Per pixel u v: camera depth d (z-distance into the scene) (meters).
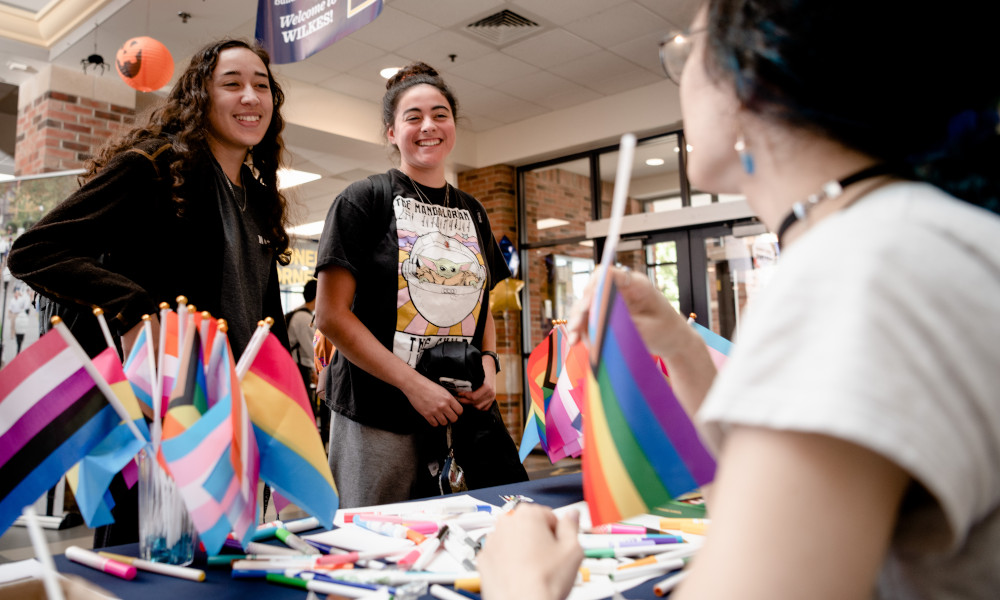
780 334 0.33
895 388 0.29
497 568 0.47
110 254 1.22
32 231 1.09
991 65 0.37
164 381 0.79
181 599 0.64
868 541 0.29
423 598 0.63
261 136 1.49
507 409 6.34
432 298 1.59
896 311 0.30
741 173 0.47
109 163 1.23
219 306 1.30
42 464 0.74
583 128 6.00
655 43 4.81
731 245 4.76
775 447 0.31
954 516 0.29
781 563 0.29
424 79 1.72
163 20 4.09
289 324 4.70
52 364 0.75
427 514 0.96
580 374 1.19
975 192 0.40
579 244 6.26
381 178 1.65
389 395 1.50
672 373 0.74
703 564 0.31
